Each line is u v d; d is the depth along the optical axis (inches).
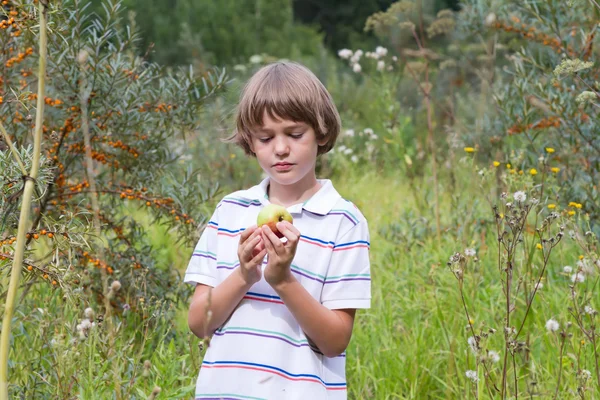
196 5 711.1
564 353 140.2
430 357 153.2
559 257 182.5
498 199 206.4
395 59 274.2
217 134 306.2
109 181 170.9
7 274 123.0
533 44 220.8
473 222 205.5
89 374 111.3
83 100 98.0
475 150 201.5
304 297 88.0
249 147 104.2
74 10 150.3
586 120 189.3
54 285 121.2
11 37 149.3
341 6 1123.9
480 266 169.5
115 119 161.0
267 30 769.6
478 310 159.8
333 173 346.3
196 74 178.5
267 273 87.4
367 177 334.6
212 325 92.1
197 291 98.9
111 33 159.3
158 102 168.2
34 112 155.9
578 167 197.5
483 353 116.5
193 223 164.7
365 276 94.7
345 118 466.0
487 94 261.1
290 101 91.7
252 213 98.6
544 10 214.2
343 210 96.2
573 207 177.8
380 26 260.1
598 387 124.6
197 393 93.1
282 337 91.0
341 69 667.4
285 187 97.9
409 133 334.6
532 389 122.8
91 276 163.2
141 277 161.6
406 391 144.9
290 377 90.0
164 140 169.3
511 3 223.8
